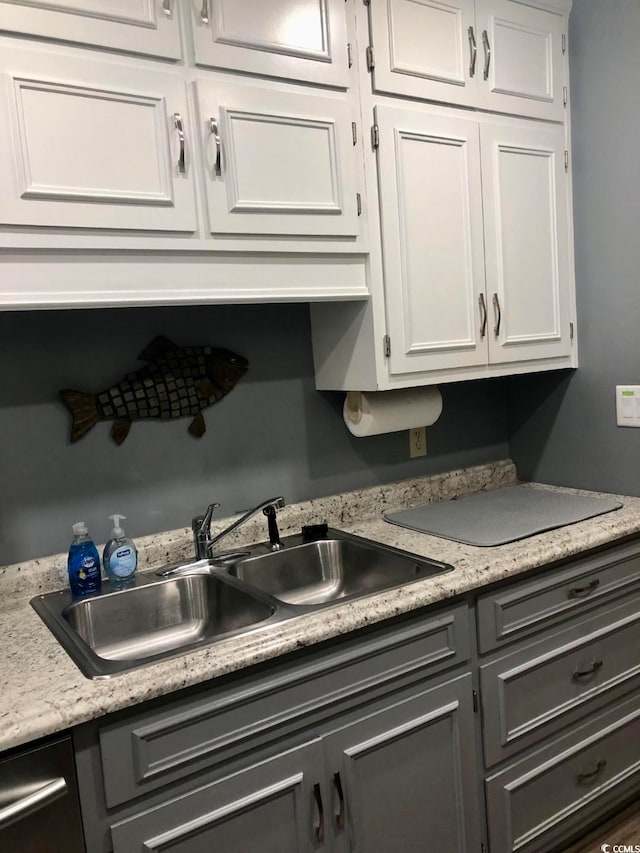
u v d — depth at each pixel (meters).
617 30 1.86
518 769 1.63
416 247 1.71
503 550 1.62
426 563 1.56
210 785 1.17
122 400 1.64
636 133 1.86
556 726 1.70
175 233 1.36
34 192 1.21
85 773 1.06
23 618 1.41
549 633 1.67
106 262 1.30
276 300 1.51
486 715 1.55
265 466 1.88
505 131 1.87
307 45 1.50
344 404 1.98
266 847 1.24
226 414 1.81
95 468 1.63
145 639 1.56
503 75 1.84
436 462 2.22
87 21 1.25
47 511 1.57
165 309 1.71
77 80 1.24
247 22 1.42
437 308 1.77
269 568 1.73
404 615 1.39
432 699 1.45
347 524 1.98
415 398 1.93
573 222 2.05
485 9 1.79
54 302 1.25
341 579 1.82
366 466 2.06
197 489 1.77
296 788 1.26
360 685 1.33
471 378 1.87
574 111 2.01
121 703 1.05
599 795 1.80
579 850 1.79
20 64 1.19
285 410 1.91
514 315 1.93
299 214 1.51
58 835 1.04
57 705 1.02
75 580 1.50
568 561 1.69
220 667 1.13
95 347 1.62
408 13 1.65
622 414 1.99
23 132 1.20
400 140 1.66
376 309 1.66
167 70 1.33
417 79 1.68
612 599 1.80
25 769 1.01
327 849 1.31
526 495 2.12
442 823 1.49
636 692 1.88
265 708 1.22
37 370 1.55
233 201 1.42
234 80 1.41
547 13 1.93
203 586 1.61
